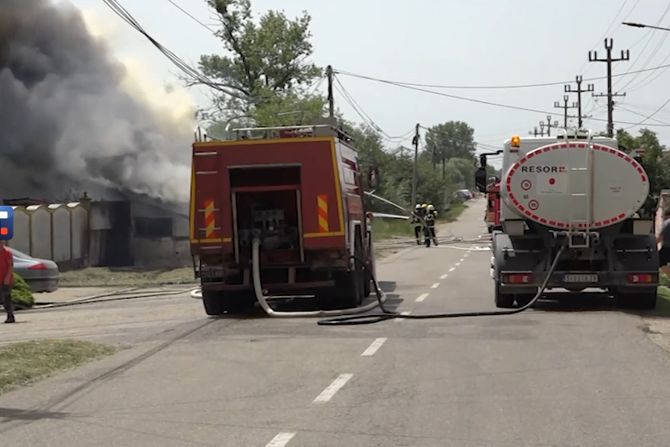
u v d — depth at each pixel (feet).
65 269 105.19
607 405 27.02
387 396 28.86
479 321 48.39
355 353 38.19
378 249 147.54
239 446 22.95
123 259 117.39
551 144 51.52
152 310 63.21
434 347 39.34
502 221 54.08
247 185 53.16
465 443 22.76
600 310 52.49
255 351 39.60
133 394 30.58
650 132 177.99
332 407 27.40
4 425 26.25
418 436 23.54
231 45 203.51
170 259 120.16
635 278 51.01
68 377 34.35
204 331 47.50
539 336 42.04
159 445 23.43
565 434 23.54
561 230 51.42
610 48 199.82
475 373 32.65
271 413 26.81
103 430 25.34
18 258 75.51
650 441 22.79
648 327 45.14
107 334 48.62
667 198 59.98
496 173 62.44
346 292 55.77
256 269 52.70
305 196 52.13
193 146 52.29
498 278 52.70
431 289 70.69
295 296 63.93
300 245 52.70
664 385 30.07
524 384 30.42
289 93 183.52
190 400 29.22
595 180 51.06
